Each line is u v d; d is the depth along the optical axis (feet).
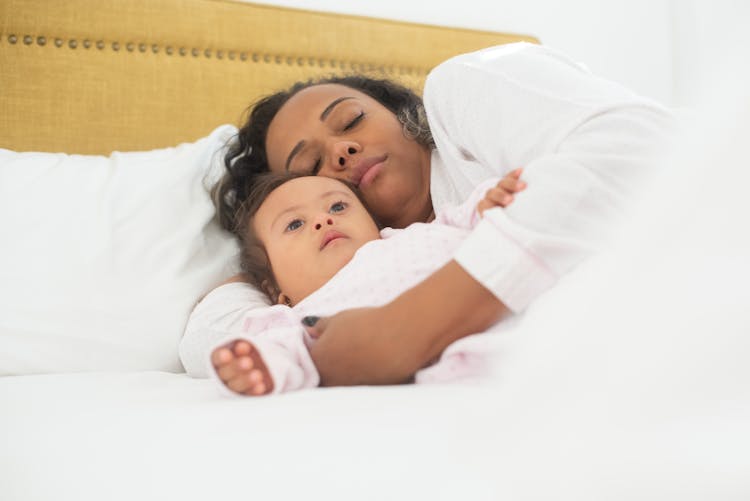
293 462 1.58
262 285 3.73
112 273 3.74
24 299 3.54
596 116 2.81
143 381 3.08
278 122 3.98
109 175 4.26
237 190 4.23
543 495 1.09
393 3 7.03
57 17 5.41
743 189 1.05
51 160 4.26
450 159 3.45
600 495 1.03
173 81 5.73
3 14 5.29
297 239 3.32
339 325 2.56
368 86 4.25
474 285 2.39
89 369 3.54
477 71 3.30
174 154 4.58
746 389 0.98
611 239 1.23
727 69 1.14
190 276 3.88
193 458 1.71
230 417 1.97
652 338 1.05
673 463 1.00
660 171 1.19
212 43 5.91
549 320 1.24
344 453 1.56
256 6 6.12
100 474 1.78
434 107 3.54
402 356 2.40
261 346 2.35
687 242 1.07
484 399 1.33
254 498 1.51
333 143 3.68
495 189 2.66
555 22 7.83
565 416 1.10
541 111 2.97
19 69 5.31
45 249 3.70
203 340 3.43
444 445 1.39
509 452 1.17
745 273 1.01
